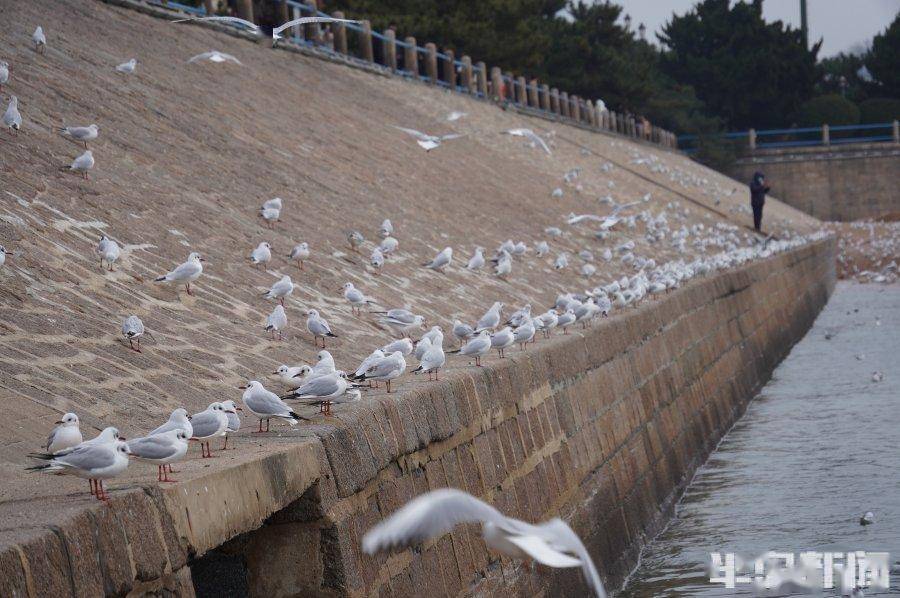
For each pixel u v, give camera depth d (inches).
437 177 1138.0
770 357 1358.3
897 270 2630.4
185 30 1096.8
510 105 2126.0
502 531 164.6
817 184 3627.0
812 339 1657.2
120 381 399.9
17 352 387.2
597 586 156.0
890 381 1195.3
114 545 236.5
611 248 1229.7
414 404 396.8
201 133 805.9
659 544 657.6
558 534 161.8
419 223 911.7
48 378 376.8
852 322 1846.7
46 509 236.4
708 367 987.3
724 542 642.2
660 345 819.4
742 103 4229.8
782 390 1213.7
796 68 4222.4
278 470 303.4
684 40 4456.2
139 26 1014.4
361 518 348.2
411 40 1784.0
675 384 842.8
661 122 3902.6
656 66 4244.6
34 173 571.5
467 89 1985.7
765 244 1743.4
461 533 415.5
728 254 1330.0
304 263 657.0
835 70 5054.1
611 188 1763.0
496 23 2541.8
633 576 600.4
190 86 913.5
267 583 328.8
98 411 367.2
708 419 934.4
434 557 389.1
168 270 544.1
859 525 647.1
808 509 692.1
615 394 671.8
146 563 244.5
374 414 369.1
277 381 457.7
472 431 445.7
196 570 330.6
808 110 4205.2
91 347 419.2
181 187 675.4
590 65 3287.4
